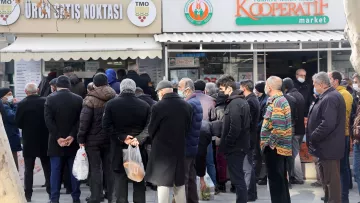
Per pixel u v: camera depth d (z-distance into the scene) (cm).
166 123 600
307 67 1265
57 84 736
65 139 719
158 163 599
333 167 621
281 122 627
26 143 761
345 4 323
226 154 671
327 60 1262
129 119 645
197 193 700
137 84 978
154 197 799
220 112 760
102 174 761
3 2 1195
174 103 607
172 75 1223
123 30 1230
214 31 1254
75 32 1219
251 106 745
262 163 891
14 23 1200
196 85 793
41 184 895
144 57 1118
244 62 1242
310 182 912
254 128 751
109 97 704
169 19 1244
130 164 633
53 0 1205
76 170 693
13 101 912
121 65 1260
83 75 1253
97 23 1224
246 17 1253
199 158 744
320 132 607
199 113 668
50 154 726
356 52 319
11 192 280
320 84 622
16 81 1220
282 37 1166
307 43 1207
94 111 696
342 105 615
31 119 757
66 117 721
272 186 643
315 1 1255
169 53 1217
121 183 657
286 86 856
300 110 851
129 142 637
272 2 1253
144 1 1230
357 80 809
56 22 1211
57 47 1153
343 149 621
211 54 1231
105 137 700
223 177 838
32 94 770
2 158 277
